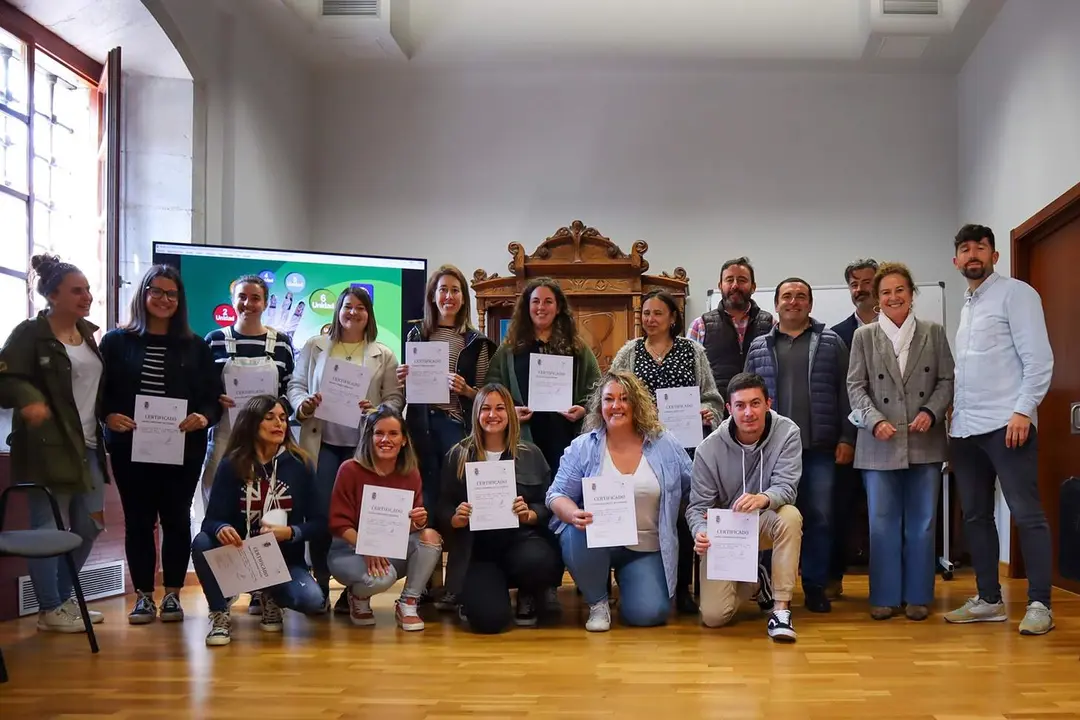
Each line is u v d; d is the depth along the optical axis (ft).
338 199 20.95
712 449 11.18
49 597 10.98
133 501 11.66
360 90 21.04
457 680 8.52
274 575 10.27
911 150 20.35
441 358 12.18
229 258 15.29
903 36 18.38
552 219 20.67
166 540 11.82
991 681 8.43
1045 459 15.11
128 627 11.25
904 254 20.22
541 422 12.35
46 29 14.46
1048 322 15.21
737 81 20.63
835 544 13.11
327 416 11.99
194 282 15.05
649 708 7.57
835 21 19.66
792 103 20.56
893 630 10.86
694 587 12.75
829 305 19.21
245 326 13.03
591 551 10.89
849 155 20.43
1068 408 14.34
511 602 12.86
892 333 11.83
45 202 14.48
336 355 12.56
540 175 20.76
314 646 10.10
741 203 20.47
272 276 15.53
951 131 20.27
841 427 12.32
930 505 11.63
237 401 12.57
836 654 9.57
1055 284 14.93
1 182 13.43
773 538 10.73
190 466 11.86
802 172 20.45
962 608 11.50
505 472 11.02
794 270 20.34
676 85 20.72
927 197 20.27
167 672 8.91
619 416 11.06
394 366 12.82
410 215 20.86
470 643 10.22
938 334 11.84
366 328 12.79
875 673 8.73
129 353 11.73
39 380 10.75
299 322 15.66
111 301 14.14
